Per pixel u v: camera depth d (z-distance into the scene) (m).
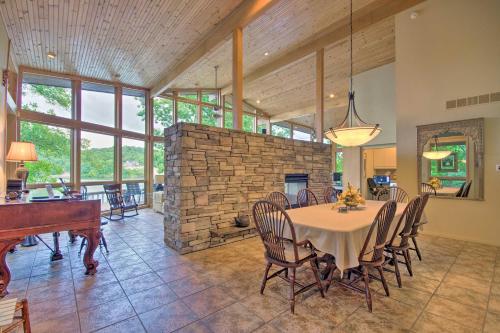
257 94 8.69
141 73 6.13
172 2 3.75
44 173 5.43
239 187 4.26
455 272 2.84
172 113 7.96
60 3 3.44
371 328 1.85
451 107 4.16
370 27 4.93
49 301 2.24
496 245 3.77
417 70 4.53
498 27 3.75
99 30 4.17
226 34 4.45
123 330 1.85
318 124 5.83
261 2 3.73
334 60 6.31
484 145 3.86
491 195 3.82
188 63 5.44
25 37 4.16
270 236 2.29
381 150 8.55
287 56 6.14
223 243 3.98
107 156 6.57
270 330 1.84
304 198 4.40
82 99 6.07
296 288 2.50
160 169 7.86
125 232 4.69
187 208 3.61
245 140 4.37
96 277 2.74
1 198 2.91
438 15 4.29
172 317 2.00
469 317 1.99
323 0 4.32
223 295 2.35
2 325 1.31
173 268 2.99
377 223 2.25
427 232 4.45
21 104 5.11
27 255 3.47
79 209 2.70
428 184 4.41
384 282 2.31
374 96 6.46
